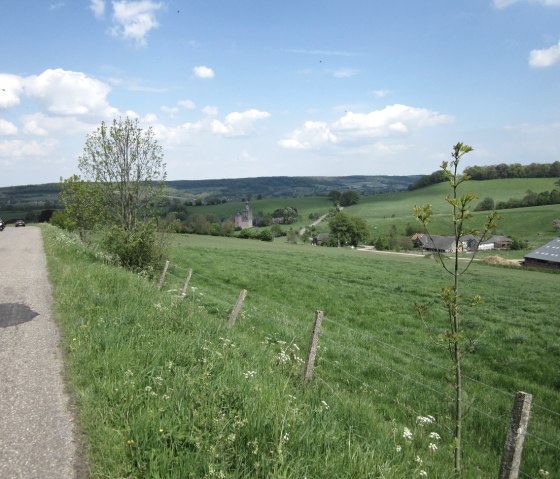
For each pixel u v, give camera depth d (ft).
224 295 69.67
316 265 132.87
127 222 65.72
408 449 19.34
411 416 28.78
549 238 430.61
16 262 65.72
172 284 65.72
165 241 65.16
